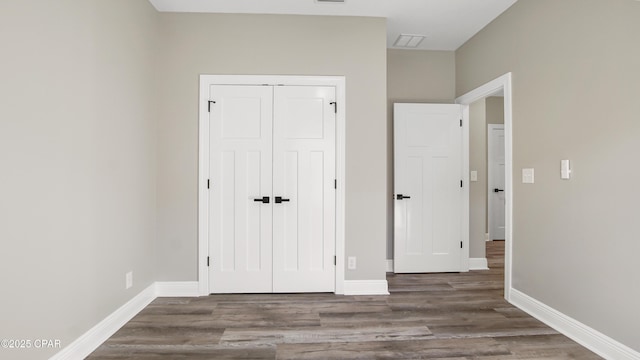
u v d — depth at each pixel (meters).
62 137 1.74
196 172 2.91
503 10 2.88
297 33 2.96
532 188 2.51
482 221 3.91
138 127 2.56
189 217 2.90
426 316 2.48
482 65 3.24
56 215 1.70
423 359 1.88
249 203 2.94
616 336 1.85
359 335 2.17
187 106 2.90
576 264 2.12
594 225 1.99
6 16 1.41
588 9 2.03
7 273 1.43
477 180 3.92
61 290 1.74
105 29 2.11
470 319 2.43
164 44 2.89
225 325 2.32
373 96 2.99
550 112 2.34
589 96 2.03
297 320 2.40
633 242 1.77
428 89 3.80
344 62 2.98
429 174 3.64
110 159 2.19
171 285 2.89
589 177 2.03
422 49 3.79
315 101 2.97
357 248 2.98
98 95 2.05
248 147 2.94
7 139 1.42
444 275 3.57
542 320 2.39
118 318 2.28
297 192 2.96
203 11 2.90
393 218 3.70
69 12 1.78
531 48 2.54
